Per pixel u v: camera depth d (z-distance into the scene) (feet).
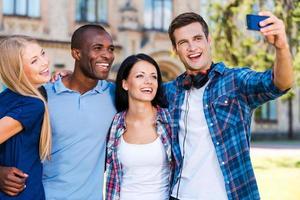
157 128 14.92
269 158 61.21
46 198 14.19
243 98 13.74
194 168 13.98
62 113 14.44
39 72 13.23
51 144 13.85
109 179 15.02
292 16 54.39
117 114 15.31
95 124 14.78
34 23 86.84
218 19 58.65
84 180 14.42
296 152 70.59
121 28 93.91
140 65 15.12
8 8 84.99
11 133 12.50
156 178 14.82
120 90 15.34
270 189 39.27
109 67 14.99
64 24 89.15
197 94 14.38
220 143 13.70
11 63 12.83
